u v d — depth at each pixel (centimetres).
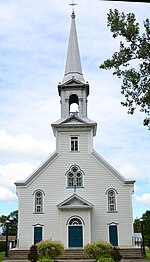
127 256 2956
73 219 3288
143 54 1267
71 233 3244
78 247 3186
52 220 3334
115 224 3325
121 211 3362
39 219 3338
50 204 3388
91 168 3494
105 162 3491
